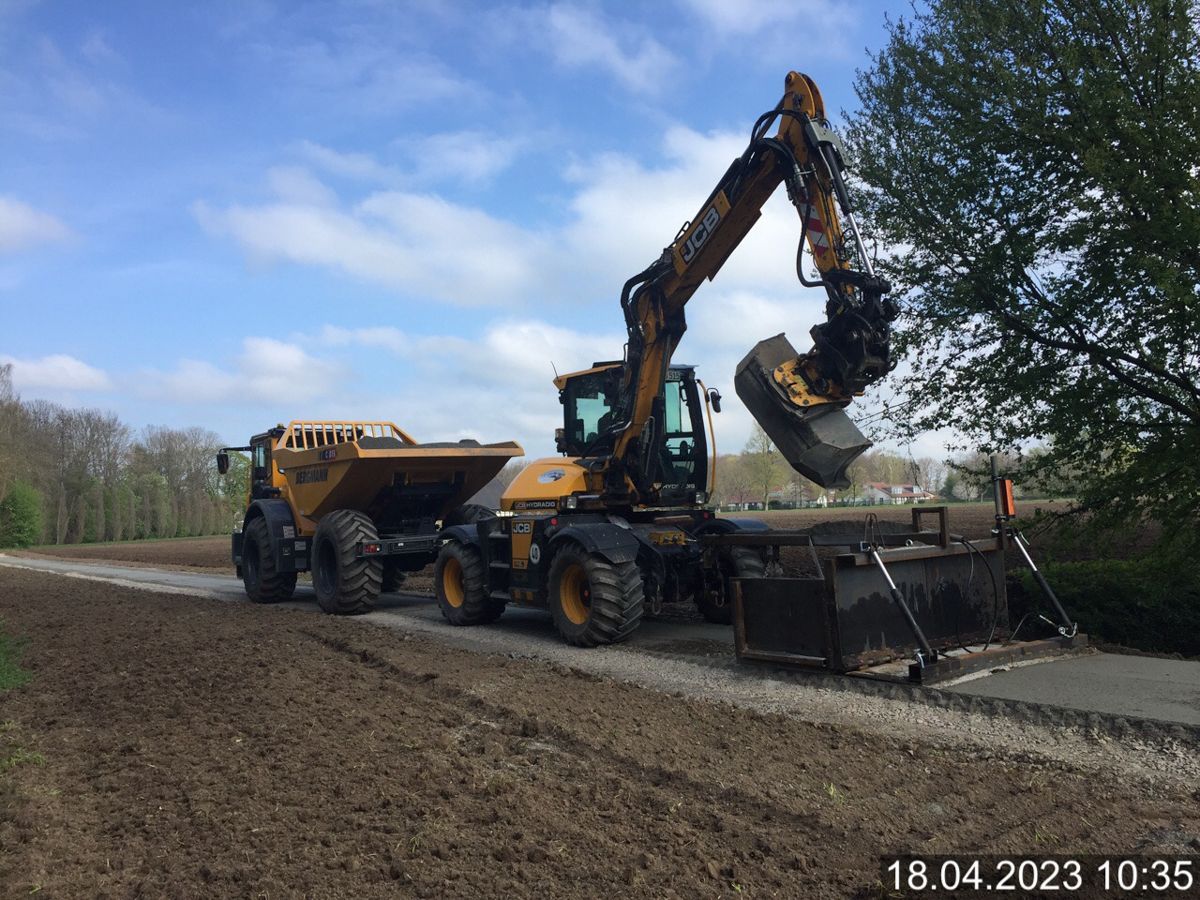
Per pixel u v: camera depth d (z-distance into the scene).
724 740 5.42
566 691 6.88
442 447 12.48
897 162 11.71
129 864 3.77
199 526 70.62
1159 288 9.18
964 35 10.98
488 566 10.57
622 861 3.68
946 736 5.41
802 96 7.87
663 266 9.14
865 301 7.49
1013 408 11.30
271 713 6.27
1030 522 11.40
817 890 3.41
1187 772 4.62
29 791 4.77
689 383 10.40
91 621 12.19
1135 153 9.55
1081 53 9.96
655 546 9.30
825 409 7.64
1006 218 11.12
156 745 5.64
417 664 8.02
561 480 9.86
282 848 3.86
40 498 54.16
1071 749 5.09
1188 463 10.01
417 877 3.54
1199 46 9.48
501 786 4.59
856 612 6.77
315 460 12.39
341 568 11.82
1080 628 9.53
